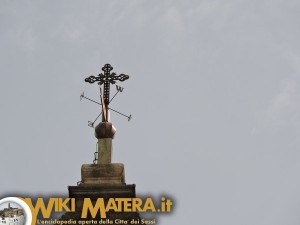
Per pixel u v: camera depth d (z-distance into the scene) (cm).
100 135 3334
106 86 3656
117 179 3117
